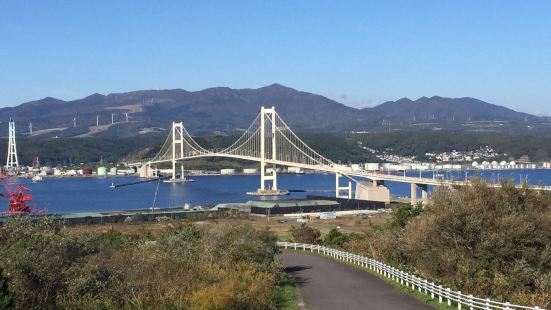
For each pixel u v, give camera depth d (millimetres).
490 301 22234
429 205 35281
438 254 31969
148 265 23609
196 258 30625
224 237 36188
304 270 40906
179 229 39750
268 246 38562
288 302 27016
